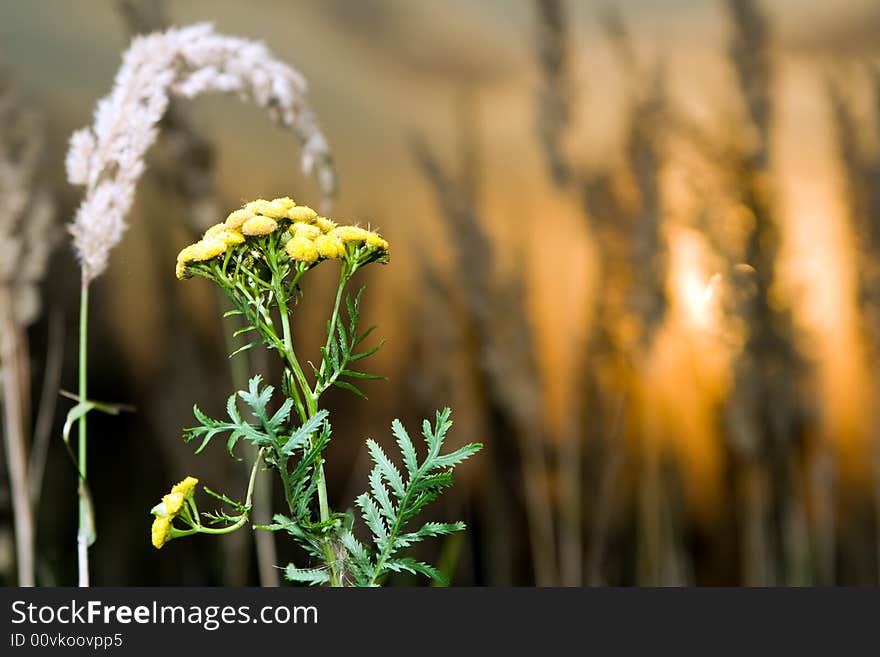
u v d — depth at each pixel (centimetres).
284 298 92
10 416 129
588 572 199
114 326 188
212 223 151
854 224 194
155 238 185
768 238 186
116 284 184
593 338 204
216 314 185
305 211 92
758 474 194
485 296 198
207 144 150
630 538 207
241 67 102
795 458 195
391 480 91
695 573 206
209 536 186
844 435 208
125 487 191
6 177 134
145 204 183
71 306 182
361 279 204
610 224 200
